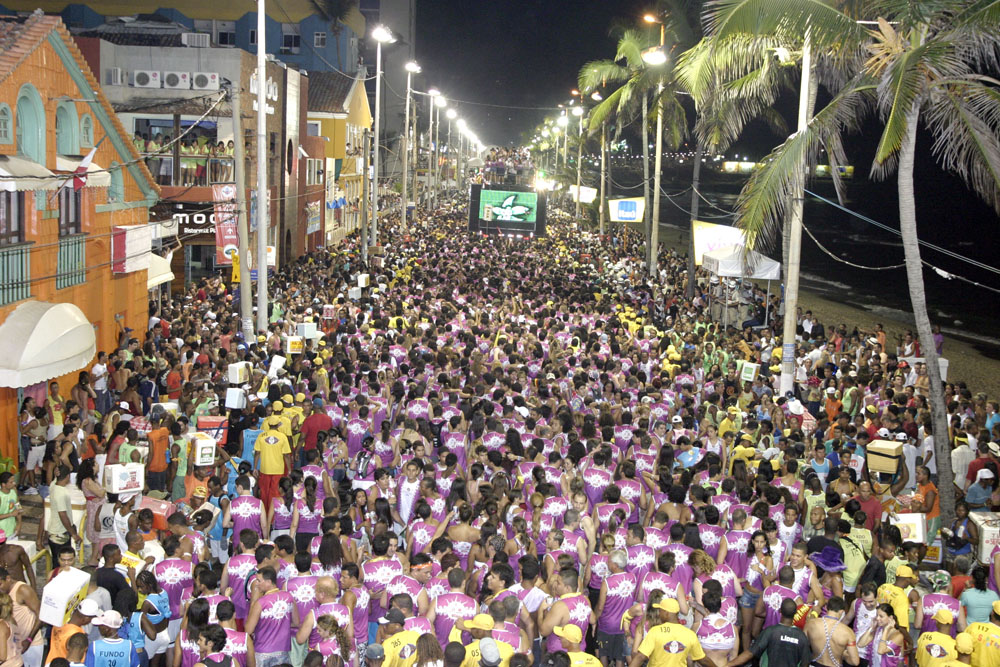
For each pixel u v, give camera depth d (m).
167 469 14.50
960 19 14.04
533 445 13.28
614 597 9.84
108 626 8.17
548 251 49.81
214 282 30.39
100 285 21.42
